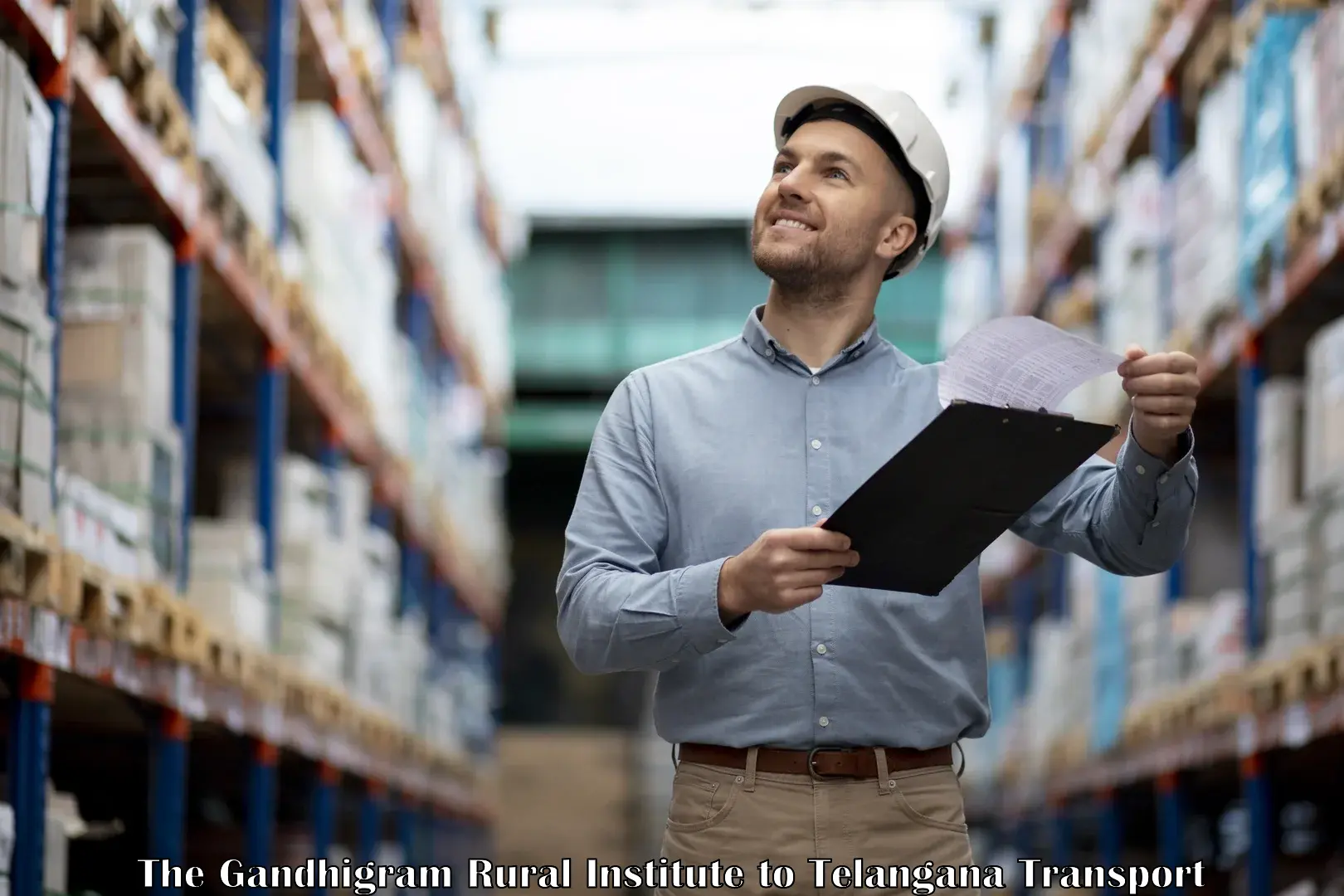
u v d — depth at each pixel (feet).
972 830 49.88
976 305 44.39
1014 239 39.70
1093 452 7.02
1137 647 25.88
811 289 8.49
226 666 17.62
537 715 64.18
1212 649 21.44
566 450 60.13
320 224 23.43
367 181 28.58
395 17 31.76
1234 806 30.63
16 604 11.80
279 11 22.38
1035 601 44.50
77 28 13.93
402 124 31.83
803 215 8.45
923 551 7.44
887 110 8.55
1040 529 8.64
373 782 30.19
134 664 14.90
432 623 39.68
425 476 34.60
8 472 11.55
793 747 8.04
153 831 16.62
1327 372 17.26
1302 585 17.84
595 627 7.75
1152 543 8.01
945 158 8.75
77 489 13.42
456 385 41.11
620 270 59.88
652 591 7.55
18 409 11.64
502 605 56.59
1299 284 18.57
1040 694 34.94
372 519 30.42
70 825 14.32
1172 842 24.84
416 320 35.14
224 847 24.98
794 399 8.45
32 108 11.95
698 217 59.62
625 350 59.16
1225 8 23.48
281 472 22.34
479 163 43.27
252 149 19.93
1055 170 36.27
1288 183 18.45
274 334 21.34
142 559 15.15
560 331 59.21
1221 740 21.53
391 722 28.22
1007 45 41.55
